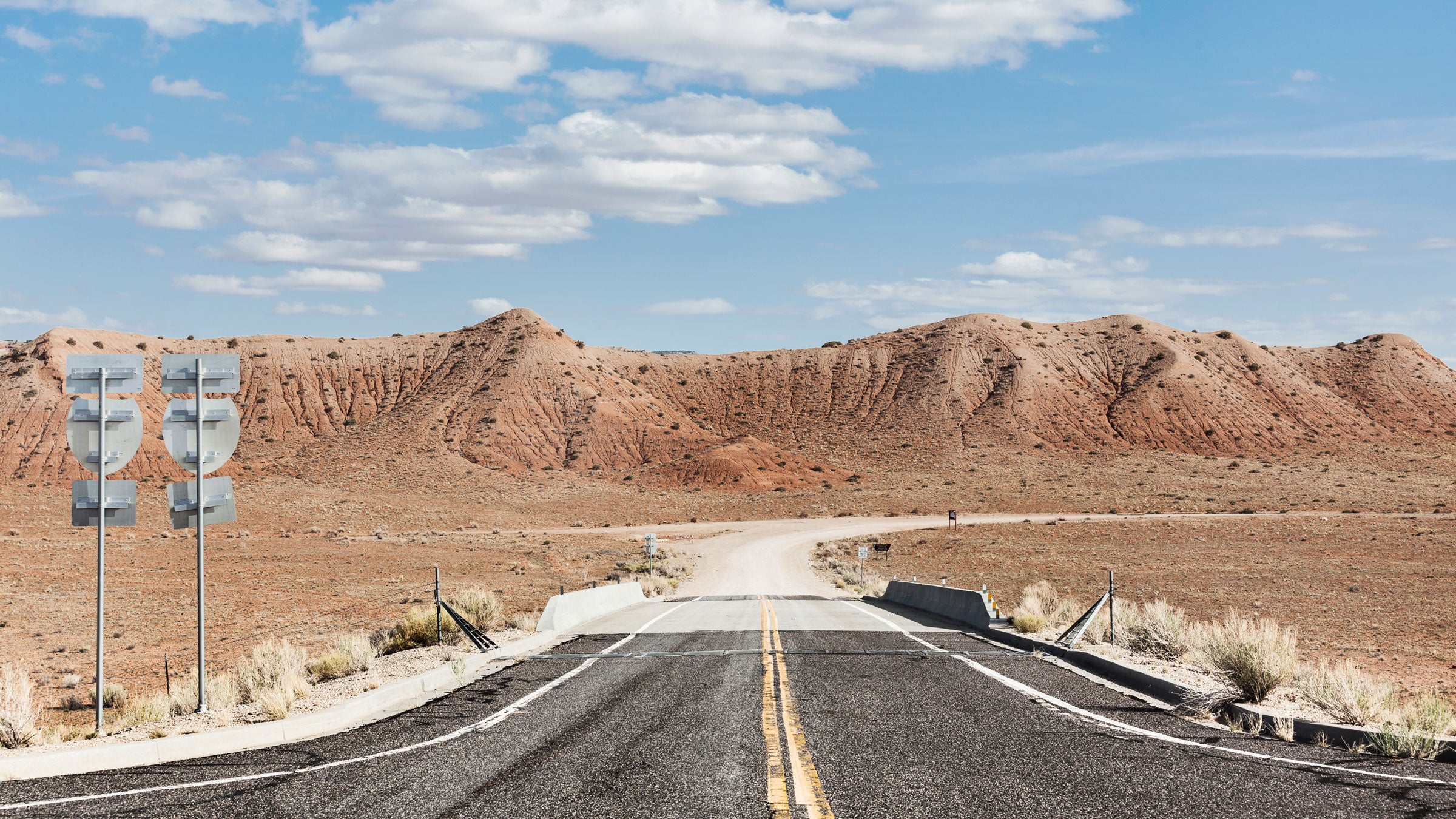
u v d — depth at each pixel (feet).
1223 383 492.54
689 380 556.10
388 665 49.26
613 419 438.81
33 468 337.31
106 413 38.29
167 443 39.01
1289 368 542.98
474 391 453.17
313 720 33.78
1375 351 565.94
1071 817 20.70
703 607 92.94
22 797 23.65
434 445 398.42
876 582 170.81
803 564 207.72
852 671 44.32
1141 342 531.09
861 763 25.76
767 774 24.63
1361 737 28.99
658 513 334.24
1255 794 22.67
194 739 30.07
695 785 23.52
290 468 365.40
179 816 21.57
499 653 53.11
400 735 30.96
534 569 188.55
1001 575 179.73
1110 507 329.93
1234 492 350.23
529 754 27.43
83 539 218.38
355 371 483.92
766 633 63.16
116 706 66.80
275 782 24.66
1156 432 445.37
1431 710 31.65
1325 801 22.13
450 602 72.79
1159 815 20.83
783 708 34.32
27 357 411.75
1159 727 31.22
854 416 499.10
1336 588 144.05
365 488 339.57
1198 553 207.00
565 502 340.80
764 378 557.33
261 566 180.65
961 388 491.31
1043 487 364.99
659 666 46.55
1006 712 33.73
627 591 99.40
